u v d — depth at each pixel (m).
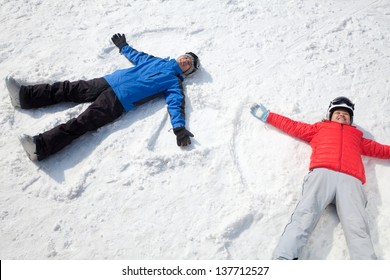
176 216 2.68
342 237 2.59
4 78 3.56
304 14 4.26
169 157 2.97
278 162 3.00
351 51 3.87
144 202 2.76
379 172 2.94
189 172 2.91
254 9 4.31
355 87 3.54
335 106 3.09
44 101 3.29
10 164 2.95
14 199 2.77
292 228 2.46
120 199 2.77
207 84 3.54
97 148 3.06
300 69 3.69
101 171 2.92
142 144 3.06
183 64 3.46
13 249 2.53
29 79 3.50
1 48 3.85
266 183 2.86
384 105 3.39
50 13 4.27
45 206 2.74
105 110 3.14
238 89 3.50
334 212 2.72
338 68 3.70
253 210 2.68
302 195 2.69
